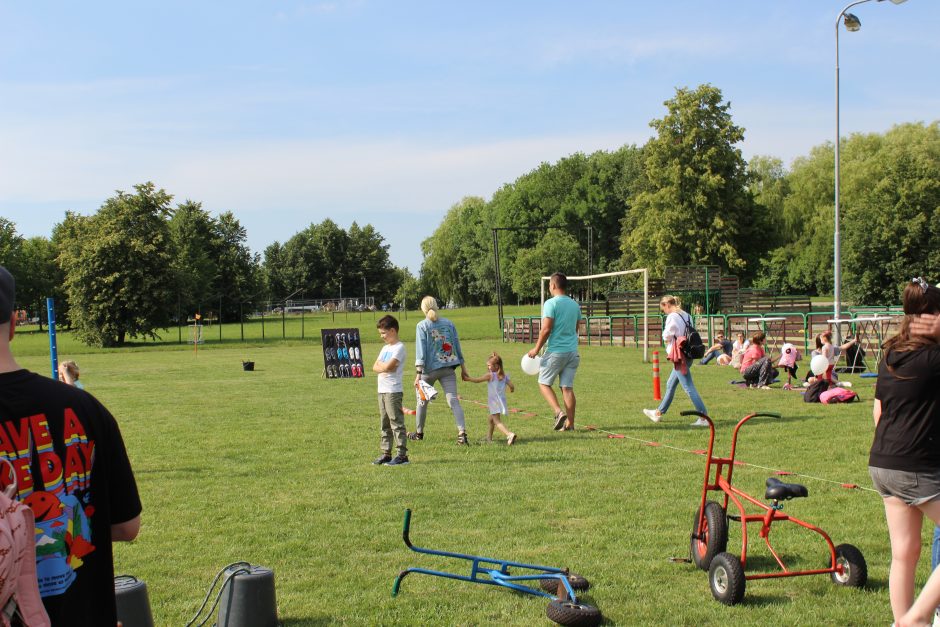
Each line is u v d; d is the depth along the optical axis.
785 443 11.02
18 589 2.27
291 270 146.12
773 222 58.44
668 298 13.05
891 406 4.39
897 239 51.38
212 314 97.56
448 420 14.11
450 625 4.89
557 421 12.30
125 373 28.08
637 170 90.50
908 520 4.41
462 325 60.94
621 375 22.56
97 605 2.56
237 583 4.62
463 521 7.31
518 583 5.53
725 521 5.62
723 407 15.15
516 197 100.50
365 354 35.38
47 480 2.42
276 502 8.21
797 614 4.96
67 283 52.34
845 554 5.39
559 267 86.56
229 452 11.29
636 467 9.59
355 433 12.99
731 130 54.78
